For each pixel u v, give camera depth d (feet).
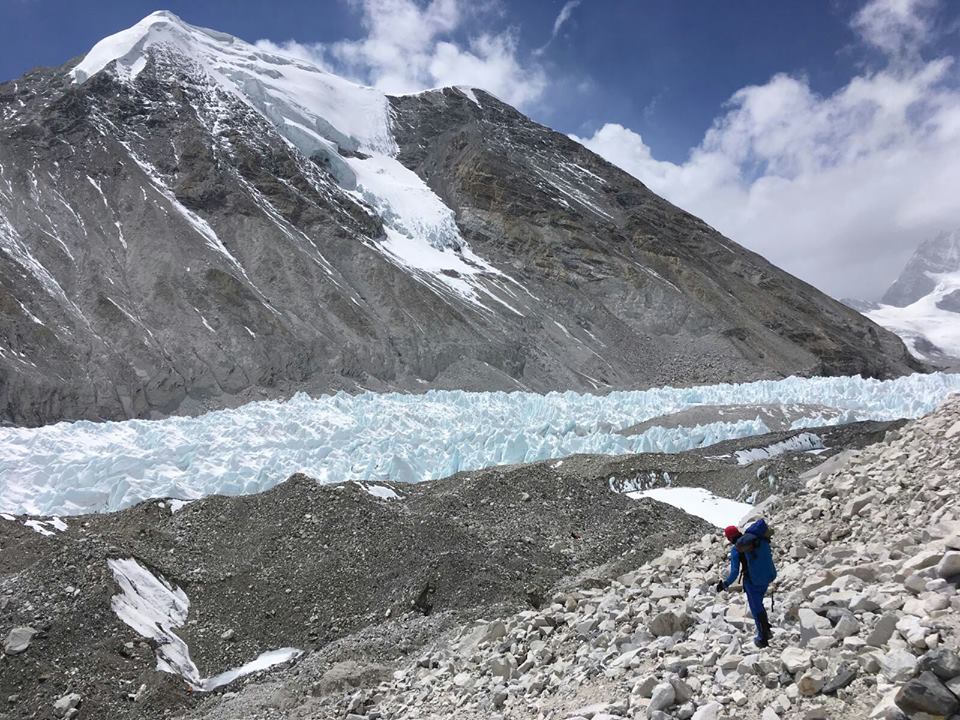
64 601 77.92
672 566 46.26
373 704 47.52
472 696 39.14
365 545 95.86
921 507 36.99
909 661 22.67
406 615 81.05
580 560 98.73
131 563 88.38
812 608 28.94
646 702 27.78
